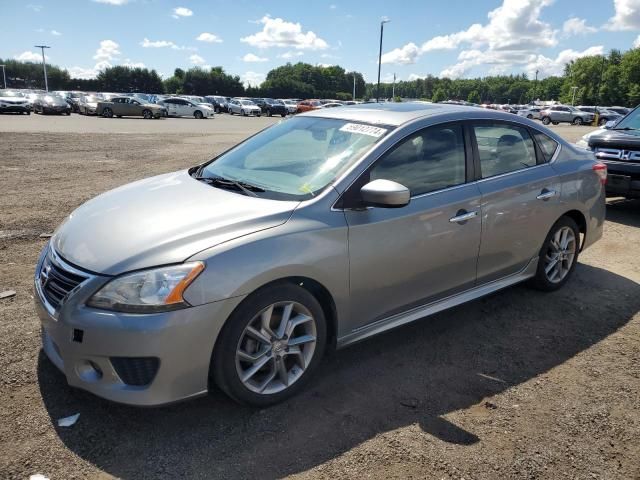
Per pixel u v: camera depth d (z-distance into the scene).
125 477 2.49
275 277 2.86
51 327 2.76
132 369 2.65
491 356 3.72
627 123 8.23
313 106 50.97
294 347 3.08
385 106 4.14
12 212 7.21
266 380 3.00
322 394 3.20
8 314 4.05
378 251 3.29
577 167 4.79
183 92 104.44
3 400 3.00
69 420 2.85
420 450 2.73
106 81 108.31
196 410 3.01
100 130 22.89
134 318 2.58
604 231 7.05
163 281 2.62
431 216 3.55
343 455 2.68
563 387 3.36
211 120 37.53
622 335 4.09
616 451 2.78
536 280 4.73
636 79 92.44
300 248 2.94
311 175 3.40
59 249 3.00
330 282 3.10
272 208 3.07
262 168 3.68
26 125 24.48
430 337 3.98
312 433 2.84
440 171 3.73
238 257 2.75
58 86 109.25
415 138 3.64
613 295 4.88
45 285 2.92
